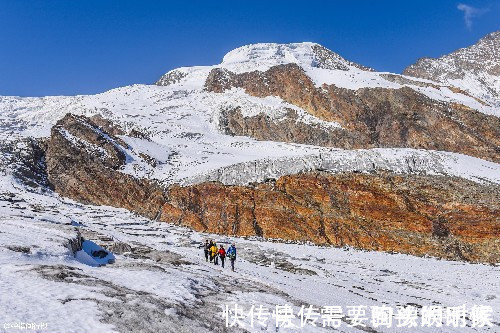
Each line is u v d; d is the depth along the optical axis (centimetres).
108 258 2605
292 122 10762
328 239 5834
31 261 1909
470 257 5478
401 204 6131
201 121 11631
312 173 6738
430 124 9706
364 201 6222
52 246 2166
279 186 6575
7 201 4591
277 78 12450
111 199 6531
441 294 3453
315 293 2617
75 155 7188
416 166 6950
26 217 3303
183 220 6203
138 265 2350
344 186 6431
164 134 10381
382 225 5950
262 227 6022
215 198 6431
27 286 1496
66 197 6456
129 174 7106
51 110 12988
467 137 9194
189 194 6544
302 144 9931
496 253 5462
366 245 5738
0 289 1414
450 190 6259
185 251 3744
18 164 6625
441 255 5500
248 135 10975
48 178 6769
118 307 1438
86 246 2633
